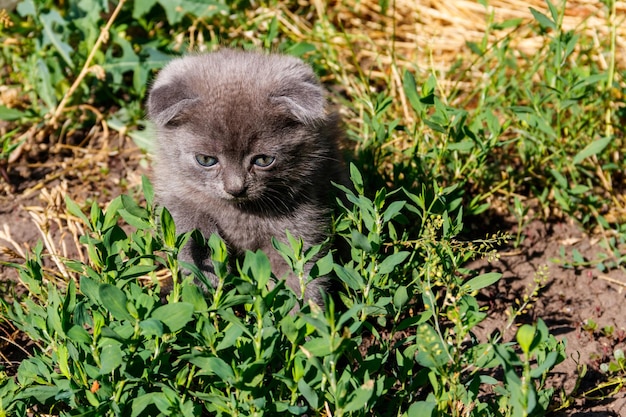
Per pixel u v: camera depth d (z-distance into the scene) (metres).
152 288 0.58
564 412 0.56
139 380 0.51
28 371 0.53
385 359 0.54
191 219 0.62
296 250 0.53
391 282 0.57
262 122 0.60
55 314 0.52
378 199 0.55
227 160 0.60
